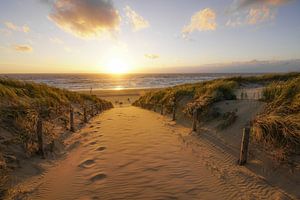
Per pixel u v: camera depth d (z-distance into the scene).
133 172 5.06
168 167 5.39
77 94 17.67
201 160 5.95
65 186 4.44
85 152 6.58
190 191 4.23
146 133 9.03
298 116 5.45
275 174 4.67
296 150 4.80
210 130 8.41
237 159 5.87
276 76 20.19
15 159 5.03
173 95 15.38
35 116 7.58
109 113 16.56
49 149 6.34
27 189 4.26
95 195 4.06
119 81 96.81
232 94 11.15
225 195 4.13
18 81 11.37
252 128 6.44
